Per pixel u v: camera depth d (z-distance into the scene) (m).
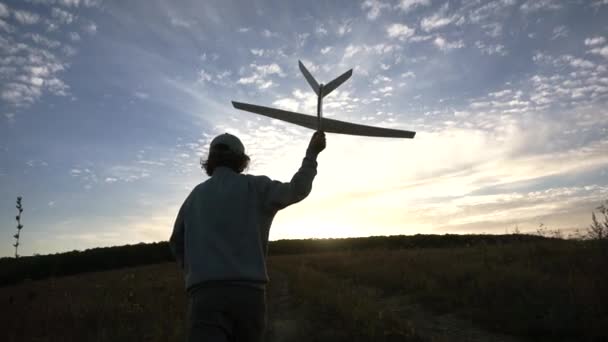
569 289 7.59
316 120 2.46
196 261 2.20
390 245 36.00
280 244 45.25
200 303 2.14
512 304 7.73
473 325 7.37
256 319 2.19
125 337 7.49
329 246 41.06
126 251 36.12
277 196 2.32
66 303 10.85
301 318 8.53
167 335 7.16
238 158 2.58
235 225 2.27
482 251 15.38
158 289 13.89
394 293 10.82
